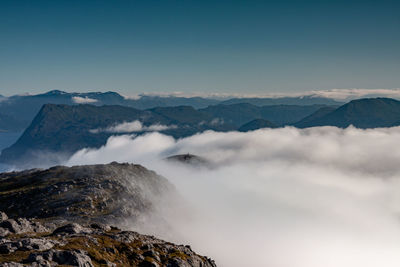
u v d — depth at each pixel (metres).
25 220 158.25
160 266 133.75
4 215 165.88
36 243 112.12
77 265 102.38
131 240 153.75
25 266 91.75
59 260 102.88
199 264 160.25
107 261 115.19
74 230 149.38
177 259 144.50
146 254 139.25
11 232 142.62
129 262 127.44
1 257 97.94
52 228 184.38
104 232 158.62
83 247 121.62
